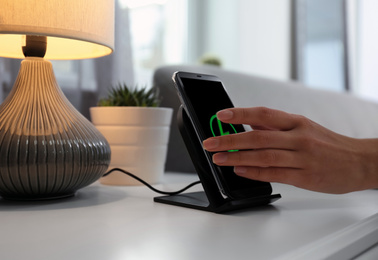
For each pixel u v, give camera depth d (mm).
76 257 329
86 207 555
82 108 1263
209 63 2105
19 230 422
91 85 1290
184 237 395
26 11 514
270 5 3129
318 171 508
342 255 375
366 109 1985
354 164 527
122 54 1407
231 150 539
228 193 513
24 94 571
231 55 3014
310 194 681
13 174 527
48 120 557
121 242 375
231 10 2994
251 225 450
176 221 469
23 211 524
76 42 700
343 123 1625
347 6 3520
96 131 620
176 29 2611
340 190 529
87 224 451
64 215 501
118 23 1365
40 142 533
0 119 552
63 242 375
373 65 3479
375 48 3465
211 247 360
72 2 542
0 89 1062
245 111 508
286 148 507
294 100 1420
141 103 846
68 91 1227
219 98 613
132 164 798
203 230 425
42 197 582
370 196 654
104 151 608
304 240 386
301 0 3264
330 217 494
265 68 3133
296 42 3203
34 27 517
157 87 1113
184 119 560
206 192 530
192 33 2777
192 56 2803
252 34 3076
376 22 3451
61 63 1219
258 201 545
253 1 3066
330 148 520
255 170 503
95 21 578
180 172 1094
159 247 359
